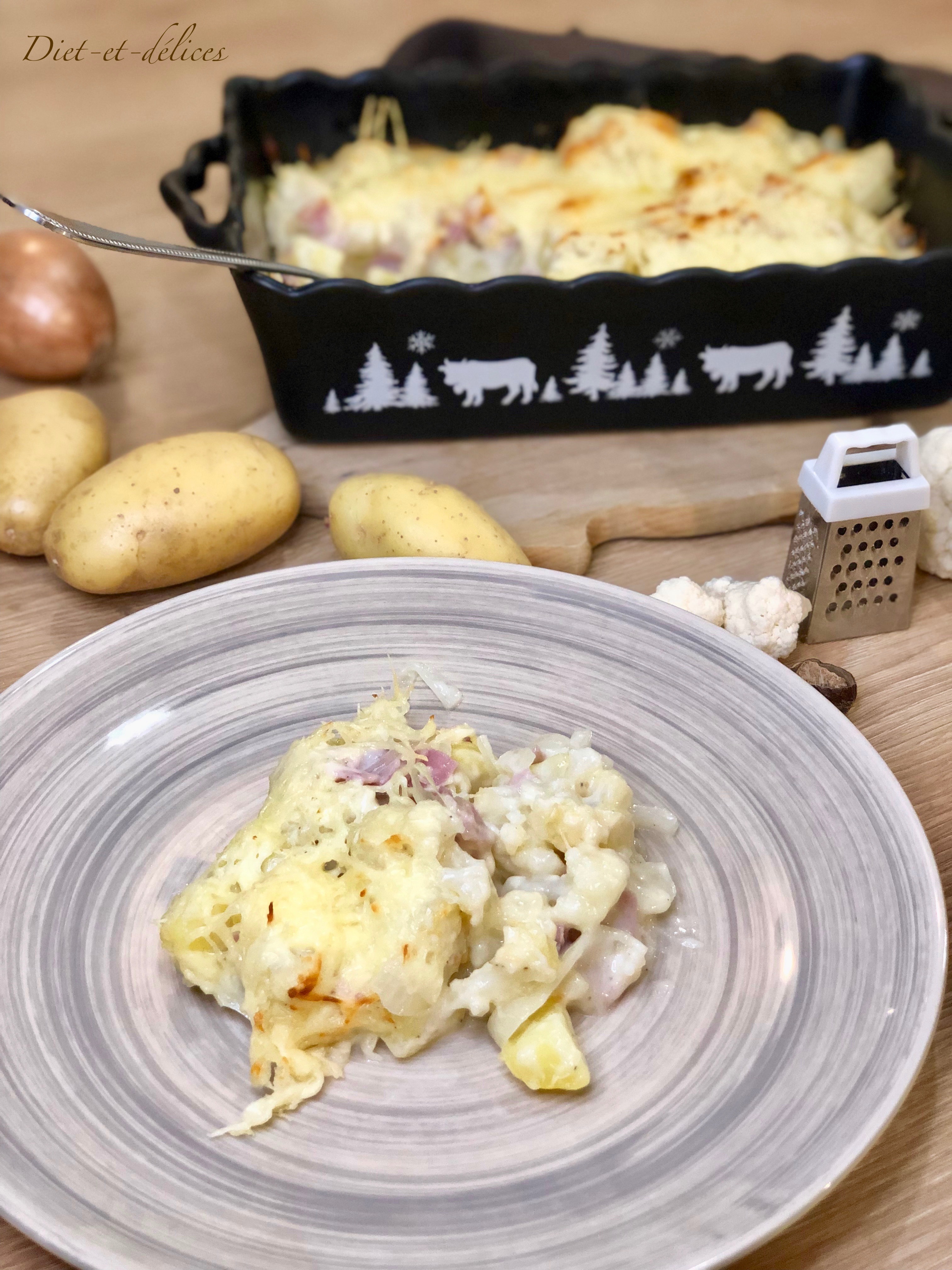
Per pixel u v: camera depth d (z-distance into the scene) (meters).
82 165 0.64
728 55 0.62
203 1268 0.22
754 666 0.33
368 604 0.35
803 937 0.27
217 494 0.39
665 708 0.33
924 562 0.41
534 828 0.28
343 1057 0.26
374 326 0.42
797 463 0.45
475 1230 0.23
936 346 0.45
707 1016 0.26
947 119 0.51
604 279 0.42
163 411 0.49
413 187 0.51
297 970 0.25
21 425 0.42
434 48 0.68
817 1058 0.25
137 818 0.31
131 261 0.58
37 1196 0.22
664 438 0.47
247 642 0.35
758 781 0.31
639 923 0.28
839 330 0.44
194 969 0.27
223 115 0.54
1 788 0.31
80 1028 0.26
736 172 0.50
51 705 0.32
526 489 0.44
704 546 0.44
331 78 0.54
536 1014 0.26
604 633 0.35
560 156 0.53
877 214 0.53
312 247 0.48
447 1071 0.26
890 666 0.38
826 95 0.56
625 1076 0.26
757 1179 0.23
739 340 0.44
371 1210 0.23
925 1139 0.26
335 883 0.27
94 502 0.39
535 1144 0.24
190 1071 0.26
